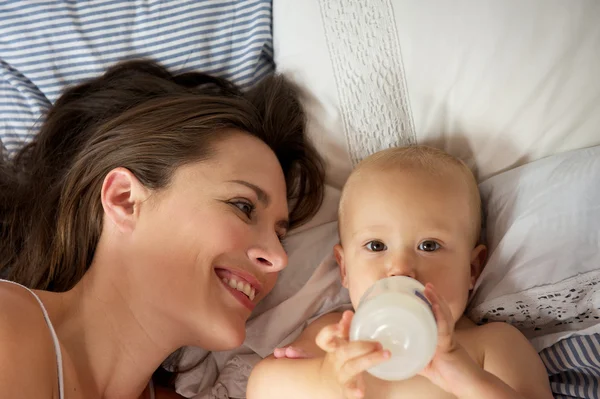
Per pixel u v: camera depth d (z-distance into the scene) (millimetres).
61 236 1133
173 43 1328
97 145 1121
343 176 1293
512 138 1162
